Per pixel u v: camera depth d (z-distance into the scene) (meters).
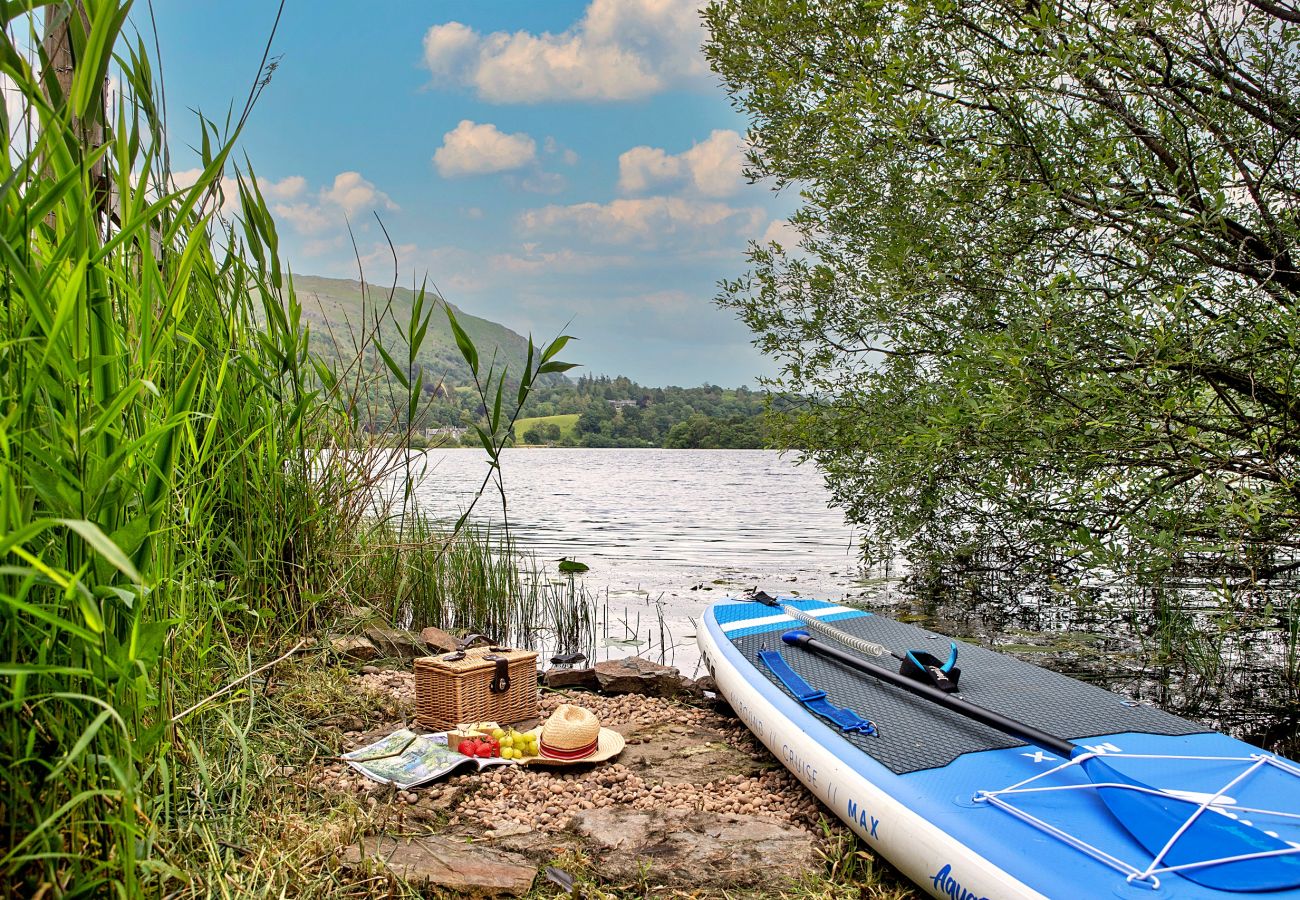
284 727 3.88
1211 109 6.09
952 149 6.31
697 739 4.46
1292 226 5.74
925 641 4.87
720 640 5.02
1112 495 6.06
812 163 7.79
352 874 2.69
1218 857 2.38
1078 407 5.47
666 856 3.05
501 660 4.37
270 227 4.50
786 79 7.42
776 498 25.80
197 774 2.88
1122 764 3.08
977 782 3.00
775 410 8.58
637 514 19.84
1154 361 5.21
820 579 10.05
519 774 3.79
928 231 6.71
